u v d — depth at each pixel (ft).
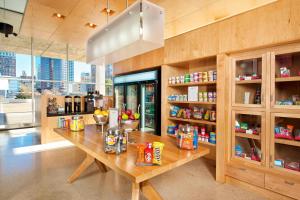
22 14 12.22
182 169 9.56
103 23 12.11
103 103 16.89
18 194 7.00
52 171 9.09
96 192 7.18
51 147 13.28
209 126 10.71
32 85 21.42
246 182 7.52
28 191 7.22
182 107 11.84
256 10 6.96
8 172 8.94
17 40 19.15
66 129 7.81
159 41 5.60
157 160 4.11
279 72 7.02
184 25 11.10
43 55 22.80
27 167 9.58
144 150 4.33
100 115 7.43
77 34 14.47
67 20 11.68
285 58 7.06
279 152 7.09
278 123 7.00
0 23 12.13
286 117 7.02
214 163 10.37
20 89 20.95
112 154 4.75
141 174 3.60
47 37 15.33
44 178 8.32
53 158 10.99
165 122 11.14
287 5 6.21
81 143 5.70
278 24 6.41
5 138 16.01
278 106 6.68
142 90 13.64
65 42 16.85
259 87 7.93
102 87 26.91
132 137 6.66
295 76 6.53
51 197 6.82
